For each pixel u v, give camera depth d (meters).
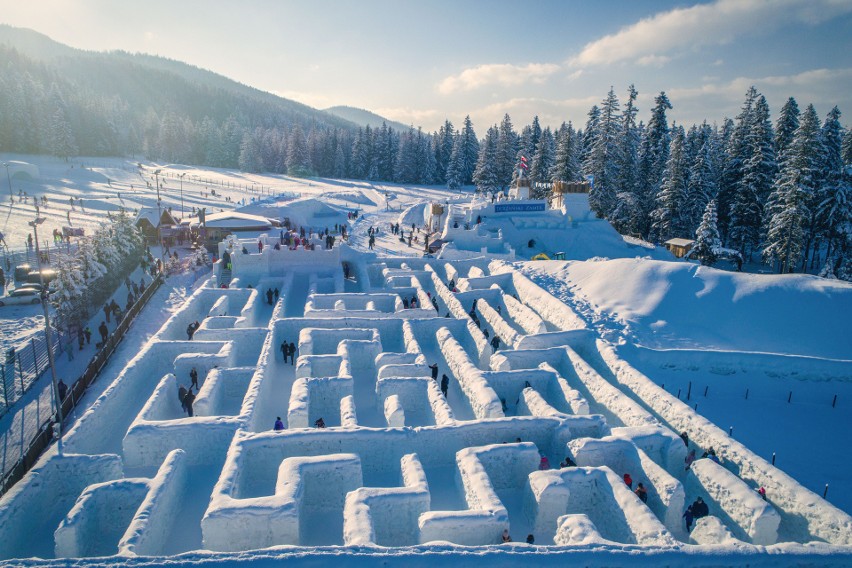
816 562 11.84
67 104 105.88
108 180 80.06
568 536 12.82
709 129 72.06
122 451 18.00
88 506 13.48
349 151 115.94
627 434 17.30
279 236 45.41
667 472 15.68
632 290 29.91
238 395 22.06
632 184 63.47
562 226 53.25
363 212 69.19
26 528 13.84
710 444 17.52
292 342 26.75
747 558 11.82
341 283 34.59
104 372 23.70
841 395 22.11
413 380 20.92
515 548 11.84
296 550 11.46
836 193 47.44
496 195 71.38
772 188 52.22
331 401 20.50
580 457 16.64
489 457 16.27
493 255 44.56
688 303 27.97
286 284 34.50
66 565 10.83
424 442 17.30
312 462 15.05
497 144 87.12
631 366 22.62
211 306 32.16
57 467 15.23
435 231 53.31
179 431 17.17
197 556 11.20
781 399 22.34
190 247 48.22
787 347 24.84
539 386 22.64
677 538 14.82
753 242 55.88
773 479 15.12
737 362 23.27
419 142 103.44
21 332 27.41
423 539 13.09
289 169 105.69
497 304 33.81
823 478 17.06
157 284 36.47
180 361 22.39
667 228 58.41
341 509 15.42
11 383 21.47
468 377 21.88
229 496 13.59
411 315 28.47
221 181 92.44
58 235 44.84
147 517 12.94
